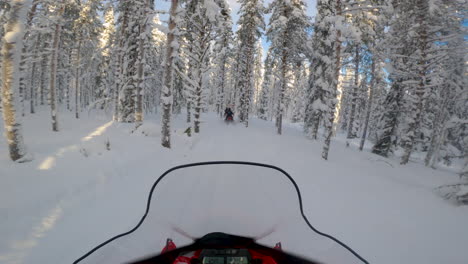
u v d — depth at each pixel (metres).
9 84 5.93
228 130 21.34
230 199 1.77
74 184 5.59
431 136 19.89
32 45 22.50
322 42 19.20
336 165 11.64
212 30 17.11
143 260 1.41
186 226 1.64
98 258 1.43
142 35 14.09
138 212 4.76
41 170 5.92
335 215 5.29
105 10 17.66
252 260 1.34
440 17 12.20
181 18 11.87
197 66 18.22
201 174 1.99
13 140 6.07
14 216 4.05
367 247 3.96
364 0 12.01
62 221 4.21
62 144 8.52
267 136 19.08
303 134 26.05
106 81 29.92
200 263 1.32
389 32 15.19
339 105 38.88
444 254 3.92
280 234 1.62
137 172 7.40
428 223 5.32
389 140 18.42
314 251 1.54
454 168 21.05
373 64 19.06
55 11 13.07
